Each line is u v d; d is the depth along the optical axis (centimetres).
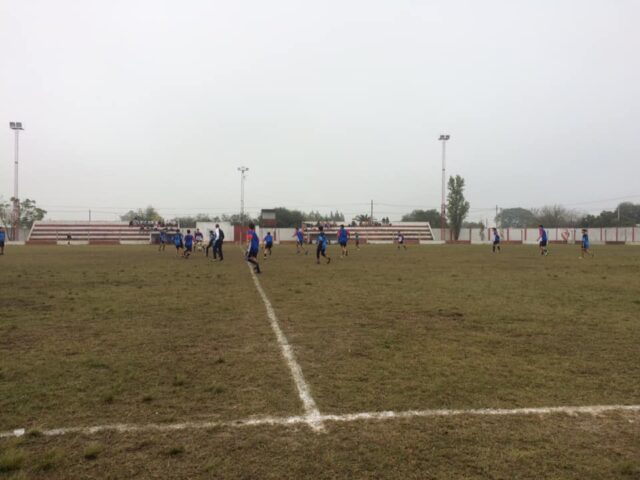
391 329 773
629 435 377
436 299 1107
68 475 311
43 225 7056
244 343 674
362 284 1419
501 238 7725
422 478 310
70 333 738
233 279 1565
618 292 1235
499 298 1126
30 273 1769
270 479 306
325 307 990
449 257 3005
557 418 409
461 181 7981
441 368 553
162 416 409
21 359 587
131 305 1013
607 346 661
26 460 329
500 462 331
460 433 378
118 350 632
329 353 620
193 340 692
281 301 1073
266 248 3106
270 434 375
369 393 468
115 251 3919
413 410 425
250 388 482
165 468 320
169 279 1557
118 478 307
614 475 315
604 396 462
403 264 2325
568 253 3503
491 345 666
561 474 315
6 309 962
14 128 6338
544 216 9494
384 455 340
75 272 1816
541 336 724
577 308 983
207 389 479
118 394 463
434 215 9956
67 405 434
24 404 436
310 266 2189
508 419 406
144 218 8356
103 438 366
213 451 345
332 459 334
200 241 3969
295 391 473
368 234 7550
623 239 6788
